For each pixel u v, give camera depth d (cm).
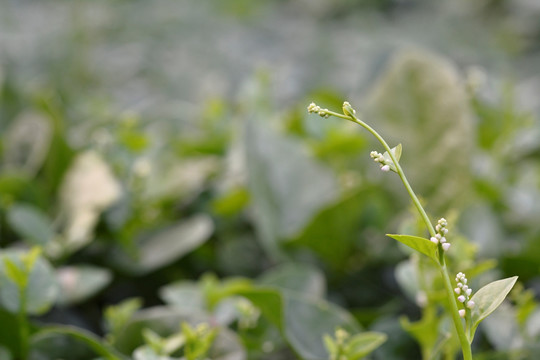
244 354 73
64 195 94
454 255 76
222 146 121
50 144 104
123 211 93
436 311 80
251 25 348
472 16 392
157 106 191
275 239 93
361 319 85
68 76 245
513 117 121
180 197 107
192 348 69
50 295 75
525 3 387
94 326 93
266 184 96
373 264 97
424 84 97
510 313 77
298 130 123
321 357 75
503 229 102
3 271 74
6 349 77
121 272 93
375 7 401
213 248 107
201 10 348
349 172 106
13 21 298
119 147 103
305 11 406
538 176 125
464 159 93
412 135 96
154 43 285
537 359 74
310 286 84
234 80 251
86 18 282
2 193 96
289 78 224
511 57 324
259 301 73
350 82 234
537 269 88
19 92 137
